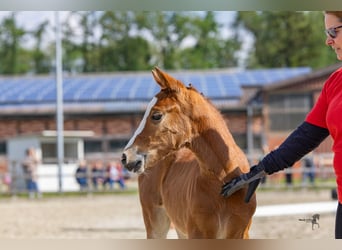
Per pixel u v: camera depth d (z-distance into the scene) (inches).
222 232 170.7
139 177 226.2
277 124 1042.1
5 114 1125.7
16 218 500.4
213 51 1830.7
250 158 711.7
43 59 1806.1
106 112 1103.0
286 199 609.3
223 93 1109.7
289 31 1758.1
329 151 954.7
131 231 403.2
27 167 745.0
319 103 132.0
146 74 1325.0
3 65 1801.2
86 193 770.8
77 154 915.4
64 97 1165.1
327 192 695.7
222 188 164.7
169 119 166.9
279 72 1268.5
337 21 122.6
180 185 187.8
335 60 1706.4
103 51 1766.7
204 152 169.0
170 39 1797.5
